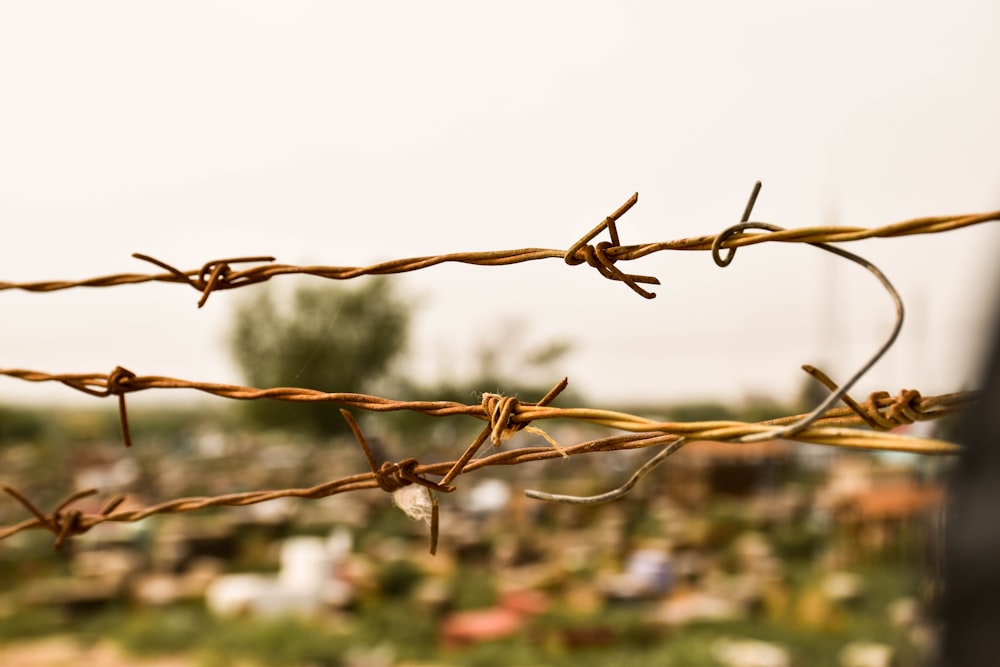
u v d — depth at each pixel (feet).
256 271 6.82
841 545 71.26
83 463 156.15
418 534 79.41
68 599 53.42
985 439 2.14
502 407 5.54
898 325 4.12
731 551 75.92
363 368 118.21
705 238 5.16
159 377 6.88
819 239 4.66
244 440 187.42
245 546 75.56
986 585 2.10
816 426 4.55
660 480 113.19
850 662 40.93
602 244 5.50
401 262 6.31
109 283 7.23
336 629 48.75
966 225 4.24
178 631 47.29
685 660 41.27
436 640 48.19
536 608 51.93
